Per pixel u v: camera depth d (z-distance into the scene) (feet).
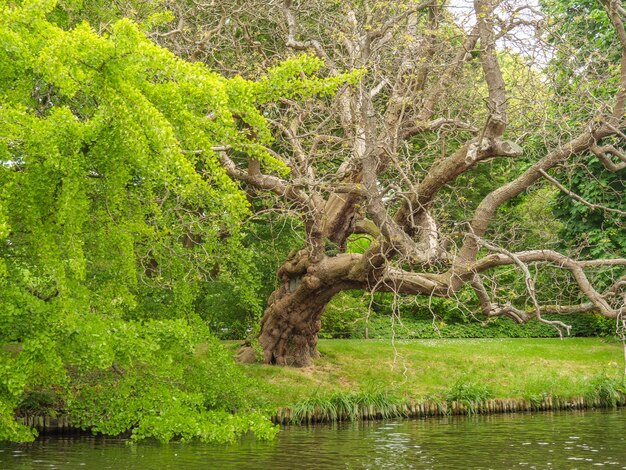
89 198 47.60
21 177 42.47
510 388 70.33
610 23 75.82
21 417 52.39
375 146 52.54
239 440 51.29
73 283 45.01
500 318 110.11
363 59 54.90
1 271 41.52
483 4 50.88
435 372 74.69
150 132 38.04
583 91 51.34
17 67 42.27
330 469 42.22
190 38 63.98
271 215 71.61
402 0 57.31
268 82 43.75
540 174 53.52
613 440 52.01
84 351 44.06
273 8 64.08
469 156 51.11
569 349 89.76
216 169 43.62
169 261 54.49
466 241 53.83
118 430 49.44
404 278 59.00
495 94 50.75
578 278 52.01
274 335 73.67
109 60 38.58
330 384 69.41
